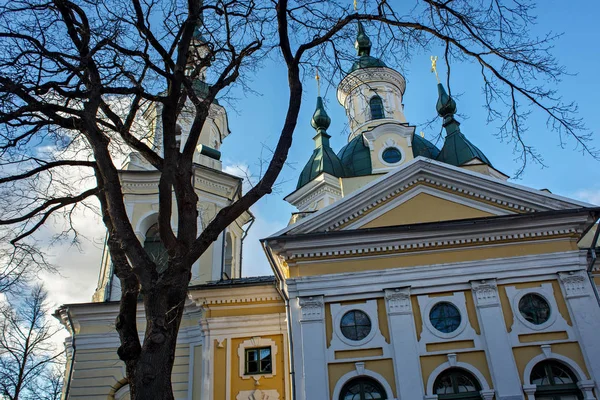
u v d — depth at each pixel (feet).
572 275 46.75
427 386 43.86
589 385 42.32
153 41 31.86
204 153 72.54
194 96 32.86
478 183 52.19
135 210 66.33
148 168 69.36
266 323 56.70
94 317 59.31
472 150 81.46
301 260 49.73
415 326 46.42
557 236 48.80
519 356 44.45
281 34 30.78
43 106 28.94
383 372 44.88
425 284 47.85
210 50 35.29
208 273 64.49
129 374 25.58
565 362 43.83
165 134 30.30
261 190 28.19
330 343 46.32
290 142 29.78
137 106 35.29
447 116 87.86
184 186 28.99
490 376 43.83
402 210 52.60
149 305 25.35
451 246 49.24
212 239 27.02
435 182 53.42
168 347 24.54
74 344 58.49
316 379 44.27
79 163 32.63
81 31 31.48
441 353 45.09
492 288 46.91
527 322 45.62
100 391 56.18
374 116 100.32
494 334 45.03
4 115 28.09
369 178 74.49
